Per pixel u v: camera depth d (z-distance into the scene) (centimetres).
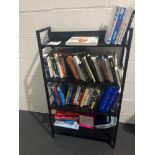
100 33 164
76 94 168
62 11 167
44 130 203
